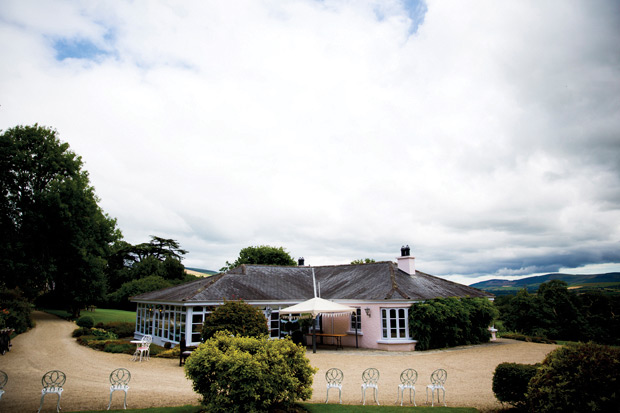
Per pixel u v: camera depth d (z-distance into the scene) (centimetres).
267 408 959
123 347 2208
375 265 3092
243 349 1002
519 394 995
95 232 4353
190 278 6919
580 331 4538
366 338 2492
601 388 777
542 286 4894
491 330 2855
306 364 1045
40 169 3984
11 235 3844
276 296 2647
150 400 1153
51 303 5291
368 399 1188
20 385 1338
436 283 2862
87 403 1113
